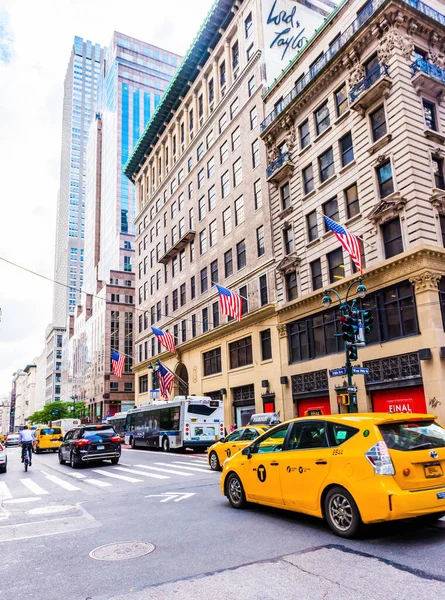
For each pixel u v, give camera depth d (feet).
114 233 345.51
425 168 70.18
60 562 20.08
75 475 55.21
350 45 81.76
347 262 80.59
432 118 75.10
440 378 61.36
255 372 104.94
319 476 22.82
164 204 171.01
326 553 19.25
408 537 21.22
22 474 60.39
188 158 153.89
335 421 23.29
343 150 84.84
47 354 535.19
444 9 86.63
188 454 82.28
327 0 130.72
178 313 151.23
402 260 67.72
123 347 272.92
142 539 23.18
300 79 99.60
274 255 102.37
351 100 81.00
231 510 29.14
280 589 15.70
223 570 17.87
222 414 88.69
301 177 95.35
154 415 97.96
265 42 115.34
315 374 85.76
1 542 23.97
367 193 76.89
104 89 442.09
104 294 280.31
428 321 63.87
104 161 410.52
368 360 73.00
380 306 72.49
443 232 69.62
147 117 393.50
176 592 15.88
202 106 148.36
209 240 134.82
